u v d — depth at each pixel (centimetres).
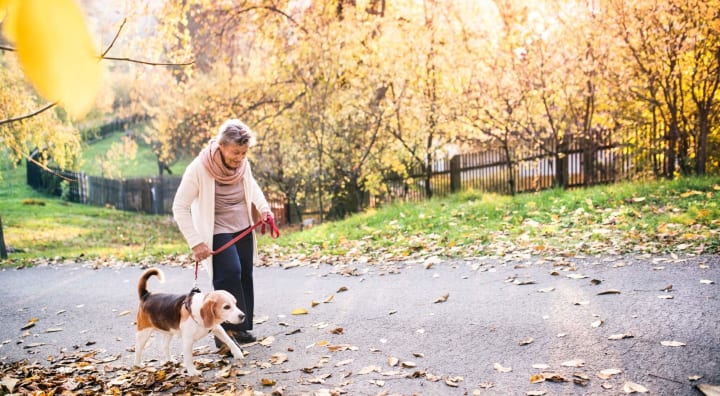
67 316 749
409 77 1520
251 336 558
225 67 1803
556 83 1354
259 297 748
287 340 559
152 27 1339
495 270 757
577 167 1462
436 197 1600
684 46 1192
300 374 468
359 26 1536
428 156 1645
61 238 1809
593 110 1416
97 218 2278
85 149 2991
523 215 1106
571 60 1326
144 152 3469
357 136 1563
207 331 480
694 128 1279
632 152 1354
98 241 1803
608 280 648
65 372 518
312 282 809
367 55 1522
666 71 1244
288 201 1759
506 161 1542
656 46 1218
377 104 1558
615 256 760
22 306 827
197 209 511
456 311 598
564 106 1433
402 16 1593
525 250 854
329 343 539
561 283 658
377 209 1477
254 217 548
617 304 561
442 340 520
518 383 416
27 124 1398
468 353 484
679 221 895
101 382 480
